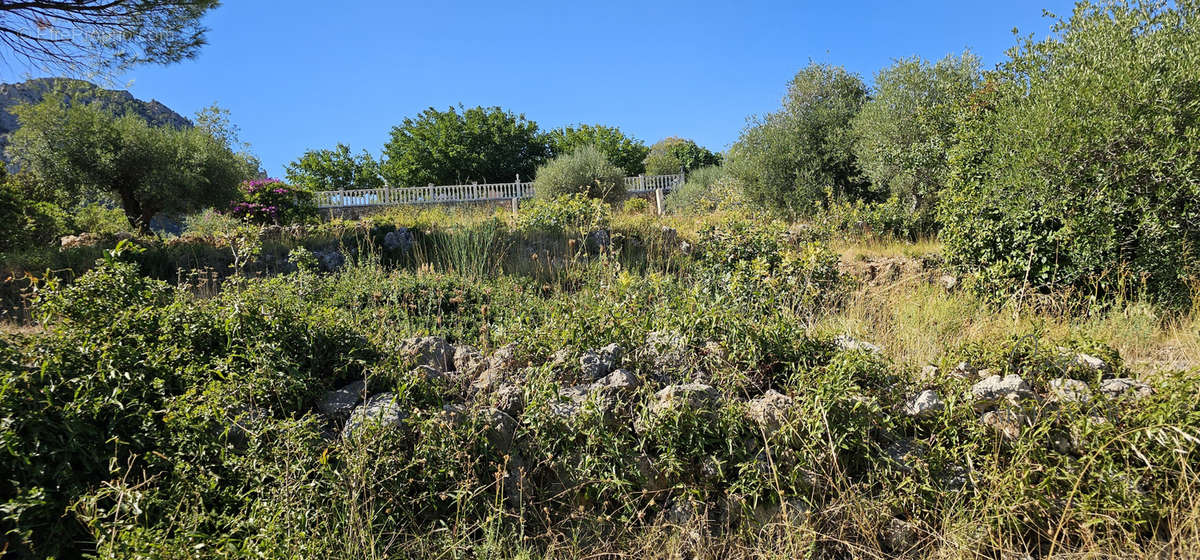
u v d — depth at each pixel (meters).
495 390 3.07
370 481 2.44
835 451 2.61
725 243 7.28
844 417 2.71
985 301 6.49
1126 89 6.49
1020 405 2.73
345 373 3.20
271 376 2.86
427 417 2.73
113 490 2.26
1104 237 6.43
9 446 2.23
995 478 2.52
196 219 16.94
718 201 16.47
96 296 3.14
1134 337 4.88
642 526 2.56
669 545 2.44
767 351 3.26
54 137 14.15
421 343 3.48
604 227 9.20
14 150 14.41
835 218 11.12
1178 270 6.25
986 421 2.78
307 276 4.64
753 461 2.62
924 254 8.73
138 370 2.79
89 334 2.87
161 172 14.69
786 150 15.08
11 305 6.53
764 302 4.05
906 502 2.56
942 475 2.65
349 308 4.98
